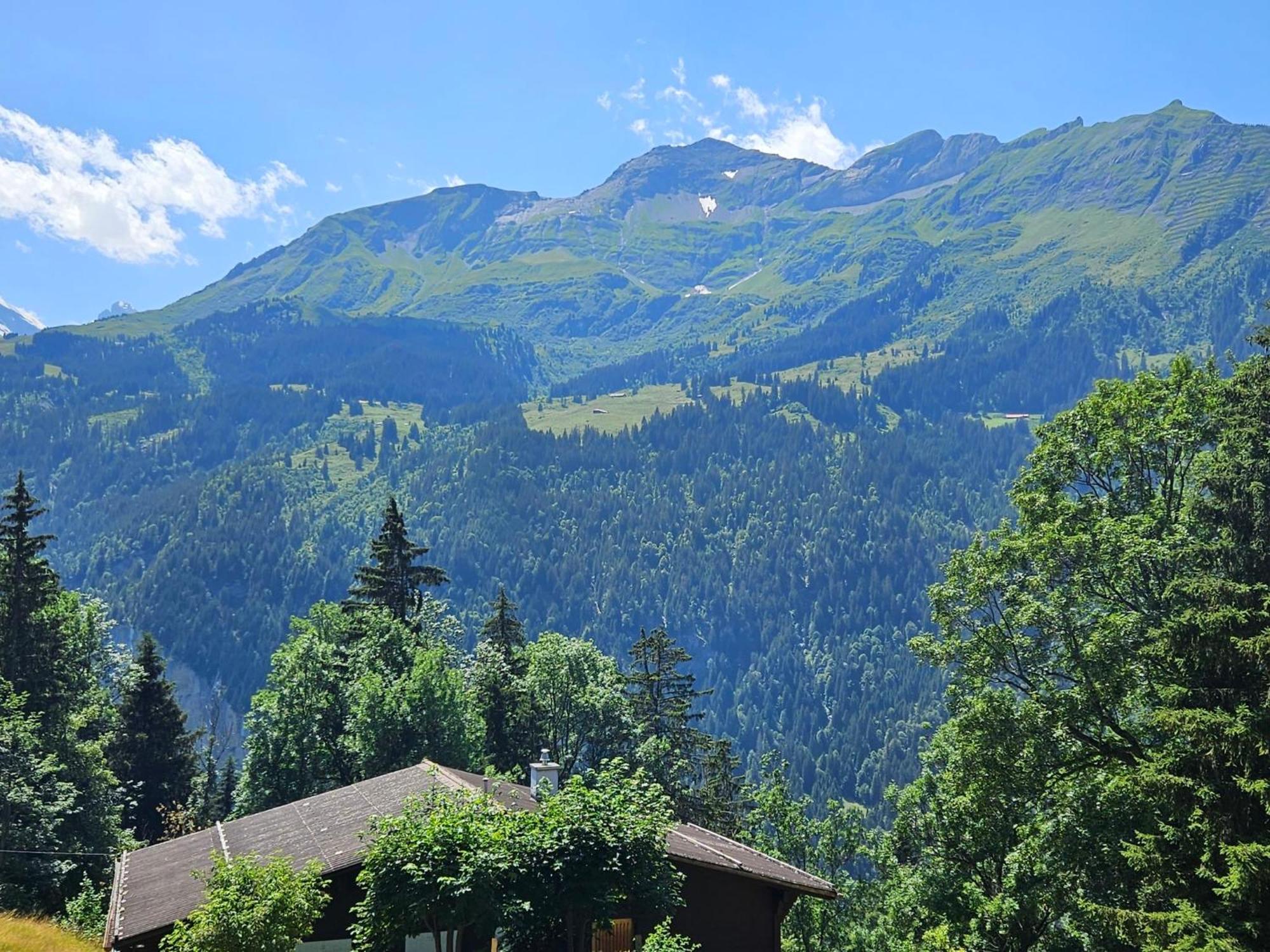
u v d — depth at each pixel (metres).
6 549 51.03
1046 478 33.91
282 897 18.92
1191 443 30.62
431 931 19.27
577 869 18.77
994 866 32.88
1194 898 21.62
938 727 35.62
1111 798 25.89
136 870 26.83
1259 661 22.36
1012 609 30.16
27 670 48.88
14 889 36.56
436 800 20.30
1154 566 28.02
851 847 49.09
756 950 25.23
